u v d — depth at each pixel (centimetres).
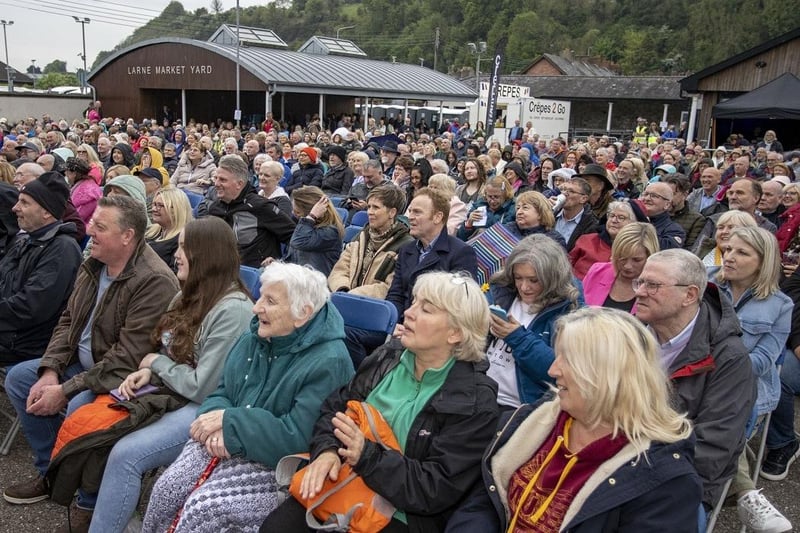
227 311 307
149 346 325
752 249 332
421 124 3162
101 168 891
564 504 195
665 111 4238
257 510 251
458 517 220
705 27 7244
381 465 222
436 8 9694
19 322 380
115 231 328
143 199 514
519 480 212
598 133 4103
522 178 822
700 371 266
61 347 352
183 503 260
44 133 1730
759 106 1656
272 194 630
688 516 184
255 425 257
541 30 8581
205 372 299
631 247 341
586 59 7806
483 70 8138
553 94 4472
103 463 284
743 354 266
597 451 192
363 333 365
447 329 238
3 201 511
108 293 337
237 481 255
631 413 188
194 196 780
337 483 227
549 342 307
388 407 246
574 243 538
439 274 249
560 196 575
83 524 300
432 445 231
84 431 282
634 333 192
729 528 335
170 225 487
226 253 316
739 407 260
